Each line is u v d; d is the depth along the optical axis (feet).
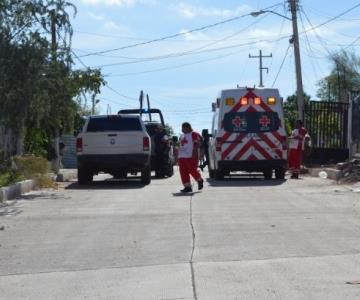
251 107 74.33
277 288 26.16
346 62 228.84
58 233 39.52
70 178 85.97
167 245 35.09
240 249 33.55
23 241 37.37
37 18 56.70
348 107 82.23
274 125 74.28
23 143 78.02
